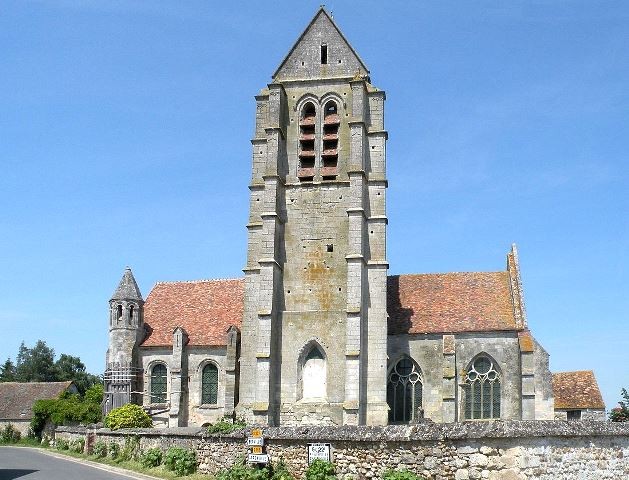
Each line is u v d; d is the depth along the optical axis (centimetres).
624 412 6172
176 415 6438
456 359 5928
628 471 2619
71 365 15850
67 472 4200
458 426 2652
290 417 5566
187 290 7275
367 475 2764
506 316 6022
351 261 5656
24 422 9806
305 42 6328
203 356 6606
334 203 5934
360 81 6025
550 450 2569
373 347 5625
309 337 5681
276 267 5791
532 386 5709
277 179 5925
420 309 6238
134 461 4472
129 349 6700
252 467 3080
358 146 5891
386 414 5484
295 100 6209
